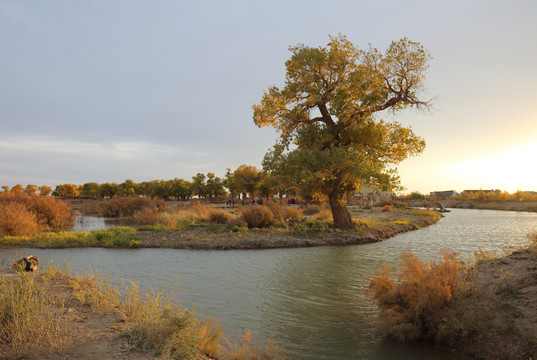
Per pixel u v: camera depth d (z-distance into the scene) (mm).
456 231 26422
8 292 5234
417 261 6754
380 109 21984
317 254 15633
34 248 16938
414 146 22891
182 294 9047
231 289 9641
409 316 6070
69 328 4980
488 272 7527
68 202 31469
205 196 115062
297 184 21078
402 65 21297
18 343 4246
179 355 4539
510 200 86062
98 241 18609
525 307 5695
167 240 18781
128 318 5914
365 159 20562
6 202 25359
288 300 8609
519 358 4875
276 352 5297
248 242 17953
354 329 6660
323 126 23219
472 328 5703
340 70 22391
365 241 19766
